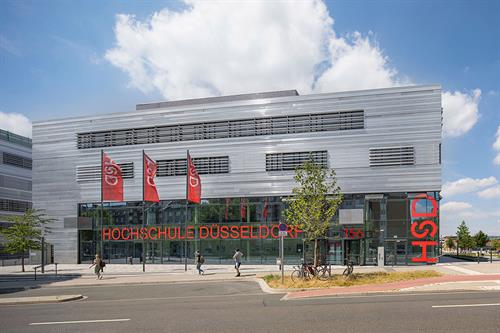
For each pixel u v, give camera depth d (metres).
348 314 12.34
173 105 47.53
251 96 45.38
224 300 16.91
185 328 11.29
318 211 24.12
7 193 67.62
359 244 37.47
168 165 43.06
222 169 41.47
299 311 13.22
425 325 10.62
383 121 37.97
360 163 38.06
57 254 45.47
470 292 16.42
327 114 39.38
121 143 44.59
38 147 47.22
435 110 37.00
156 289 22.31
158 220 42.91
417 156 36.97
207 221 41.44
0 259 57.47
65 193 45.81
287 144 40.03
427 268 28.02
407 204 36.88
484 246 73.94
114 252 43.91
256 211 40.44
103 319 13.23
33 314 14.85
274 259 39.53
